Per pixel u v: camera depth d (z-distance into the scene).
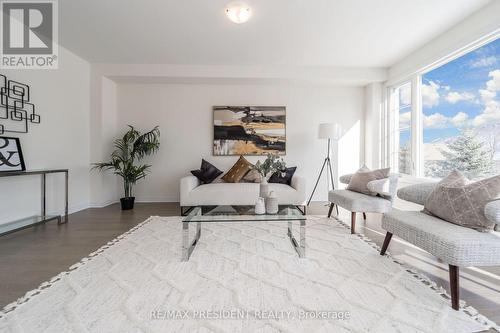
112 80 4.07
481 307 1.32
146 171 4.28
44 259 1.92
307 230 2.68
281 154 4.34
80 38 3.04
